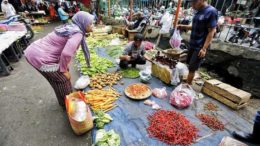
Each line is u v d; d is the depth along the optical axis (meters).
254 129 2.36
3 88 3.76
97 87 3.61
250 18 4.95
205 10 2.88
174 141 2.34
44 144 2.36
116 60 4.95
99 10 11.55
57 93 2.85
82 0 12.92
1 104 3.21
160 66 3.84
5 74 4.38
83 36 2.67
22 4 13.17
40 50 2.41
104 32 8.18
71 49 2.35
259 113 2.28
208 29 2.92
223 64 4.29
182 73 3.77
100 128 2.55
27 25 7.42
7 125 2.70
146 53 4.56
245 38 4.39
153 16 7.11
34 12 12.73
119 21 8.87
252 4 5.54
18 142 2.40
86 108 2.49
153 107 3.02
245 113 3.05
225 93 3.17
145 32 6.61
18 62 5.24
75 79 4.13
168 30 5.55
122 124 2.64
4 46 4.36
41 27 11.03
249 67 3.74
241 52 3.81
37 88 3.76
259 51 3.50
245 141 2.44
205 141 2.40
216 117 2.90
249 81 3.80
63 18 11.00
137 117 2.80
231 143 2.18
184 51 4.68
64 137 2.47
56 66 2.49
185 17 5.58
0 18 8.07
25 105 3.18
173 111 2.91
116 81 3.92
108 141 2.21
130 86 3.55
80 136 2.48
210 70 4.68
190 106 3.15
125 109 2.99
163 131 2.45
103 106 2.99
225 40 4.30
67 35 2.41
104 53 5.88
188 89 3.27
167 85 3.83
